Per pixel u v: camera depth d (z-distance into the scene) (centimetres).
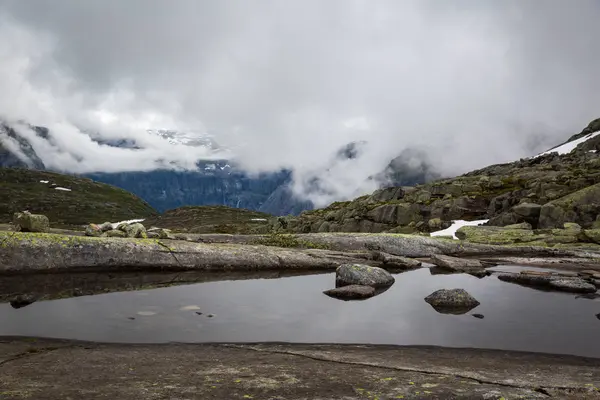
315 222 7306
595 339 1019
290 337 1021
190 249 2106
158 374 634
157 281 1780
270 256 2200
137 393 530
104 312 1241
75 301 1381
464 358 817
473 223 5484
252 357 781
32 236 1880
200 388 557
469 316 1255
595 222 4231
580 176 5728
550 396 532
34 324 1089
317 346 913
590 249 3275
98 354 780
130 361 727
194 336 1018
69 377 608
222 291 1609
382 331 1086
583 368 738
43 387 551
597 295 1577
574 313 1295
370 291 1551
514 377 645
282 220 7906
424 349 903
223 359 759
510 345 967
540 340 1008
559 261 2555
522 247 3078
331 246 2809
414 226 5816
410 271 2178
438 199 6381
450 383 594
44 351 802
